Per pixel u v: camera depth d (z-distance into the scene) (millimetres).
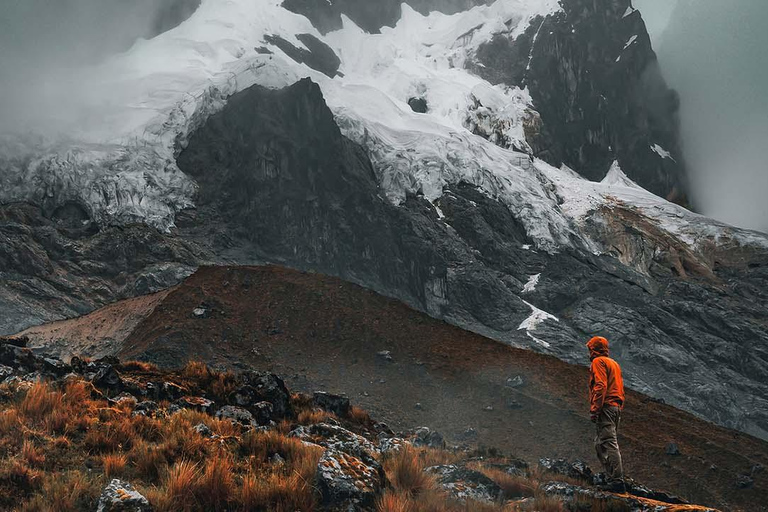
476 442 78562
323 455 8719
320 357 95562
